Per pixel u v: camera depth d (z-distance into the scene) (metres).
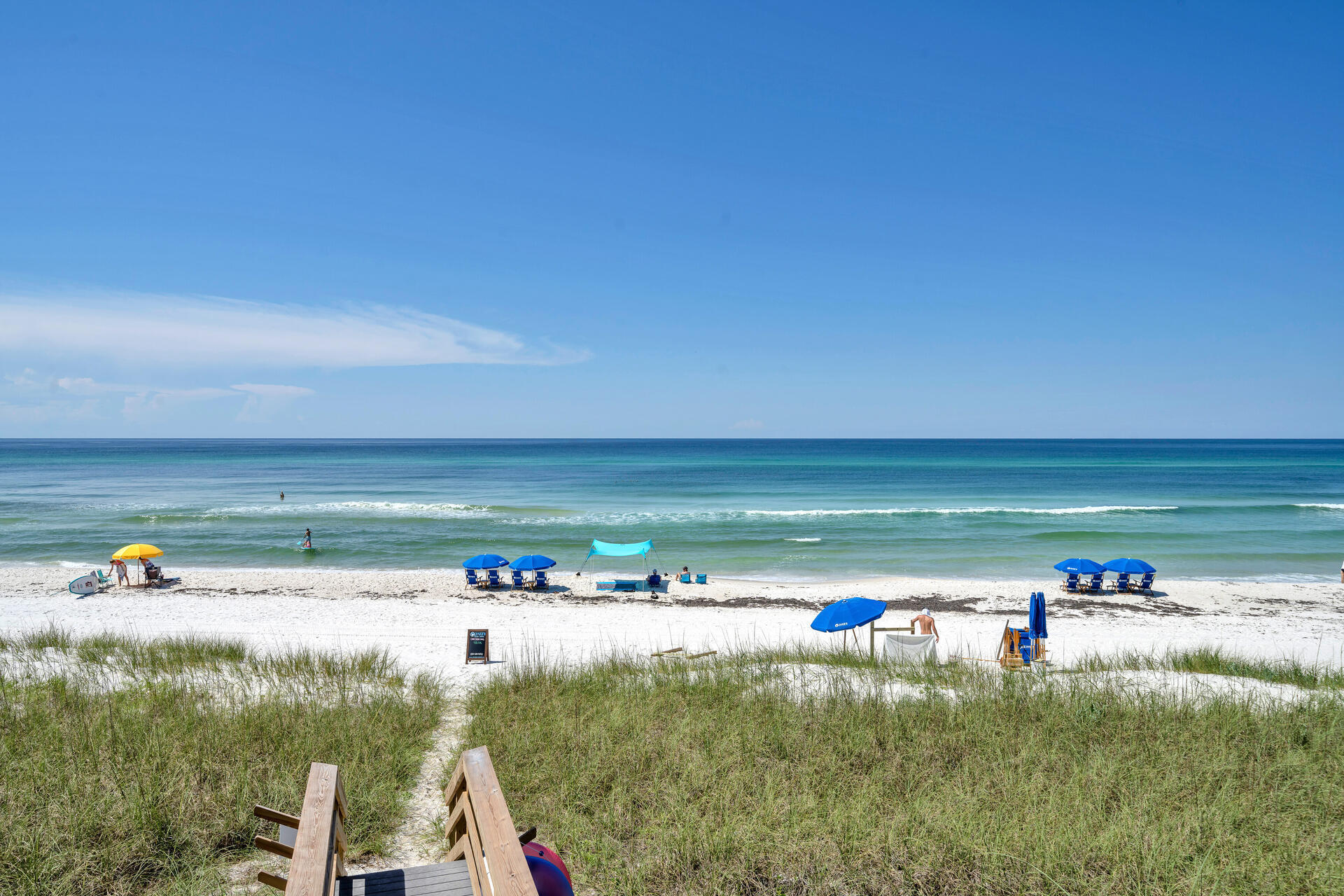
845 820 5.83
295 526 42.88
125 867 5.16
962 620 23.11
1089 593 27.03
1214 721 8.30
